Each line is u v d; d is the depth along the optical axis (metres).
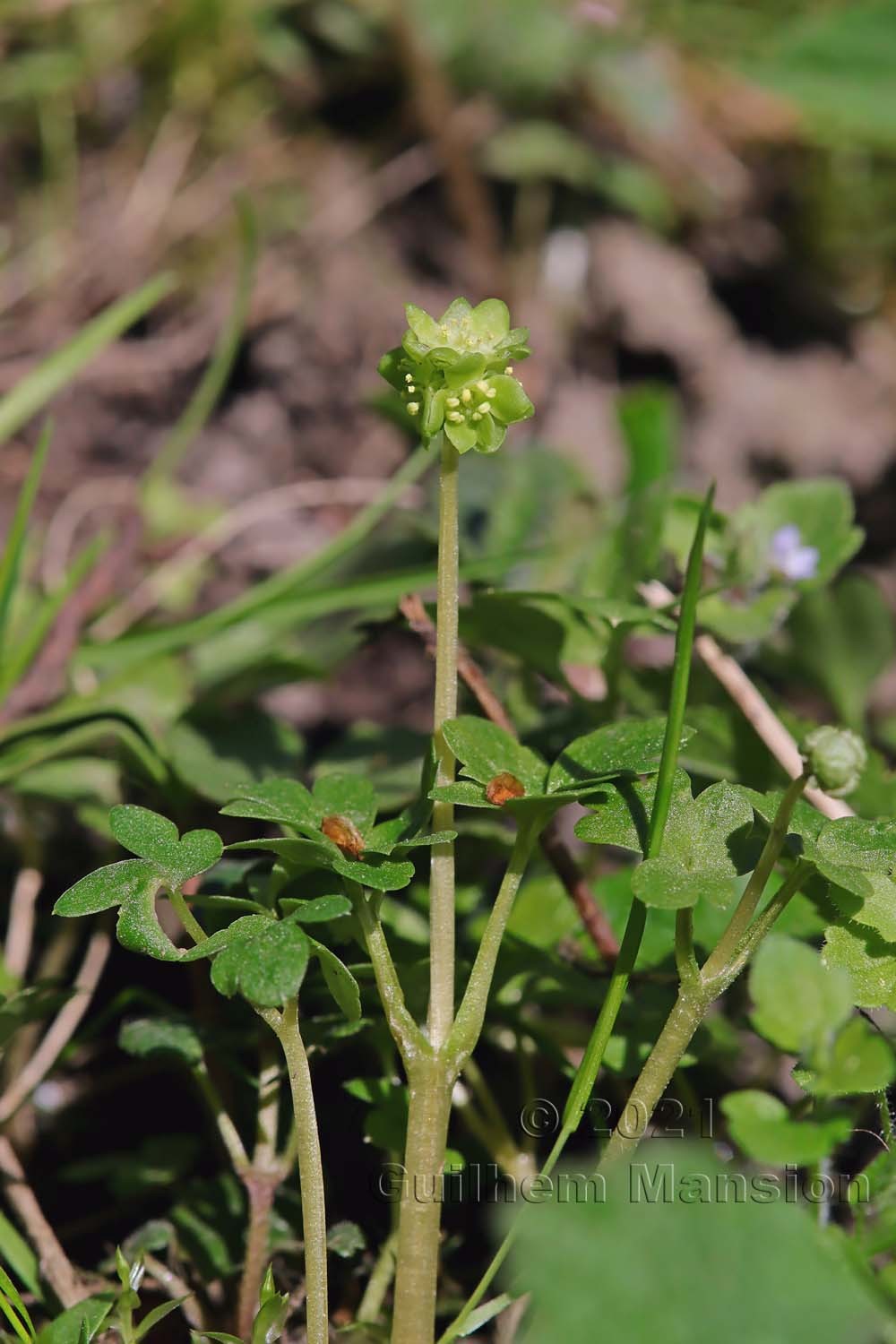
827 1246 0.24
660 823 0.25
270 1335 0.25
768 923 0.25
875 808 0.28
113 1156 0.28
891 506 0.46
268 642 0.36
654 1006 0.27
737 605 0.29
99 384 0.45
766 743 0.28
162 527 0.42
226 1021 0.28
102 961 0.29
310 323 0.47
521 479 0.35
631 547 0.29
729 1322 0.23
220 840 0.25
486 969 0.25
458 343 0.25
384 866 0.24
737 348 0.49
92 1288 0.26
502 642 0.29
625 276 0.49
